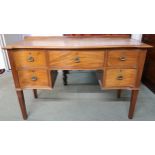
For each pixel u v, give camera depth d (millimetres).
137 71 1207
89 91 1979
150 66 1987
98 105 1663
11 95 1882
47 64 1175
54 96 1856
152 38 1896
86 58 1156
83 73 2502
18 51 1132
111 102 1719
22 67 1189
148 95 1859
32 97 1833
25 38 1712
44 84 1260
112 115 1486
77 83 2230
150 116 1465
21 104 1350
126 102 1719
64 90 2012
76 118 1443
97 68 1191
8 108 1605
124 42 1314
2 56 2812
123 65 1185
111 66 1186
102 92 1946
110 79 1236
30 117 1460
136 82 1245
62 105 1668
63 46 1096
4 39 2754
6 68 2908
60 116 1477
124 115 1485
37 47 1096
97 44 1177
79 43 1258
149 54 1998
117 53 1145
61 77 2469
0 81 2354
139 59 1163
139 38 2193
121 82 1252
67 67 1186
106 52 1139
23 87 1272
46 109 1596
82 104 1685
